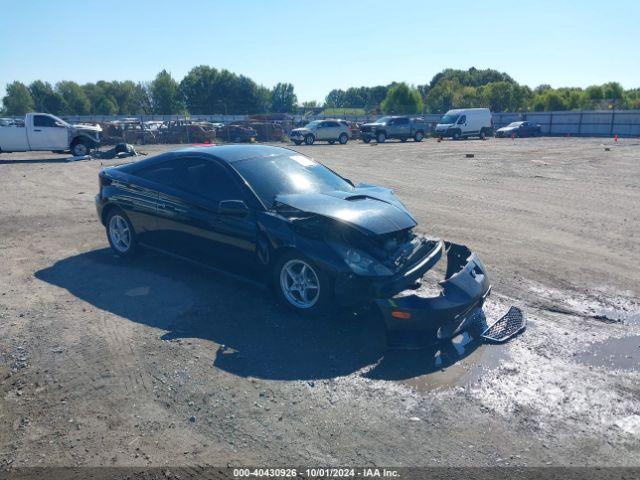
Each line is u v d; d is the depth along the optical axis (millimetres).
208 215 5680
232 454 3166
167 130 33344
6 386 3912
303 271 4957
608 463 3090
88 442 3277
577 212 10523
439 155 25062
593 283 6289
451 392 3852
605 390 3900
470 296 4582
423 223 9414
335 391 3852
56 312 5211
